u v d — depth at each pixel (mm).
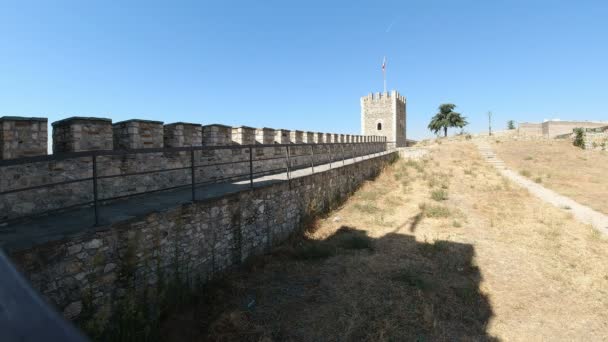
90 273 4500
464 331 5262
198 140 9258
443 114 54281
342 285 6543
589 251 8484
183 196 7141
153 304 5320
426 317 5434
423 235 9570
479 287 6609
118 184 6980
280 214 9188
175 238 5828
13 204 5328
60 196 5996
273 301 6016
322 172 12195
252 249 7961
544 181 18219
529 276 7125
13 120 5441
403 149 29891
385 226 10477
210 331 5113
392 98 40969
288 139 14023
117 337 4582
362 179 17672
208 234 6602
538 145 28641
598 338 5176
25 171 5508
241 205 7574
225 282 6605
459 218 11398
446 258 7871
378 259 7805
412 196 14859
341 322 5352
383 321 5363
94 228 4574
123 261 4926
